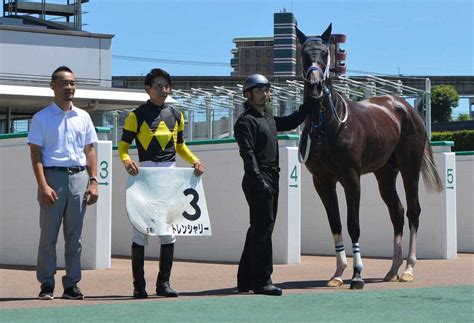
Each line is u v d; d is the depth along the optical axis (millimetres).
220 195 17922
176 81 69375
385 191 13125
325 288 11375
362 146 11734
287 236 16531
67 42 38906
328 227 19562
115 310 8703
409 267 12648
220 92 24109
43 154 9828
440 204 18141
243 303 9375
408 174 13008
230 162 17750
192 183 10328
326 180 11664
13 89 32062
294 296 10117
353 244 11445
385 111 12578
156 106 10359
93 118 36219
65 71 9891
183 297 10133
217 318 8195
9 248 16781
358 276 11297
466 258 18359
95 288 11453
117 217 19750
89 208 15266
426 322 8062
